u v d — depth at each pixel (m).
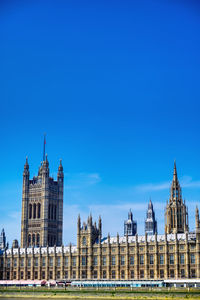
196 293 169.38
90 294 184.38
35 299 187.62
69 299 181.88
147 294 173.50
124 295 176.38
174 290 179.12
